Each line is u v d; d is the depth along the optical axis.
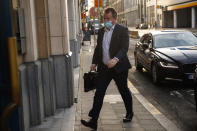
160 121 5.24
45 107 5.44
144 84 8.99
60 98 6.02
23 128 4.26
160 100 6.96
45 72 5.31
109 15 4.62
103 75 4.73
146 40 10.65
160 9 73.81
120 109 5.95
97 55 4.88
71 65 6.10
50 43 5.83
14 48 1.73
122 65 4.67
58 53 5.88
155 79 8.65
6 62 1.74
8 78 1.75
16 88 1.73
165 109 6.18
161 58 8.36
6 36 1.75
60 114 5.62
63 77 5.95
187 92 7.73
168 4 69.62
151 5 80.75
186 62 7.91
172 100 6.94
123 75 4.79
